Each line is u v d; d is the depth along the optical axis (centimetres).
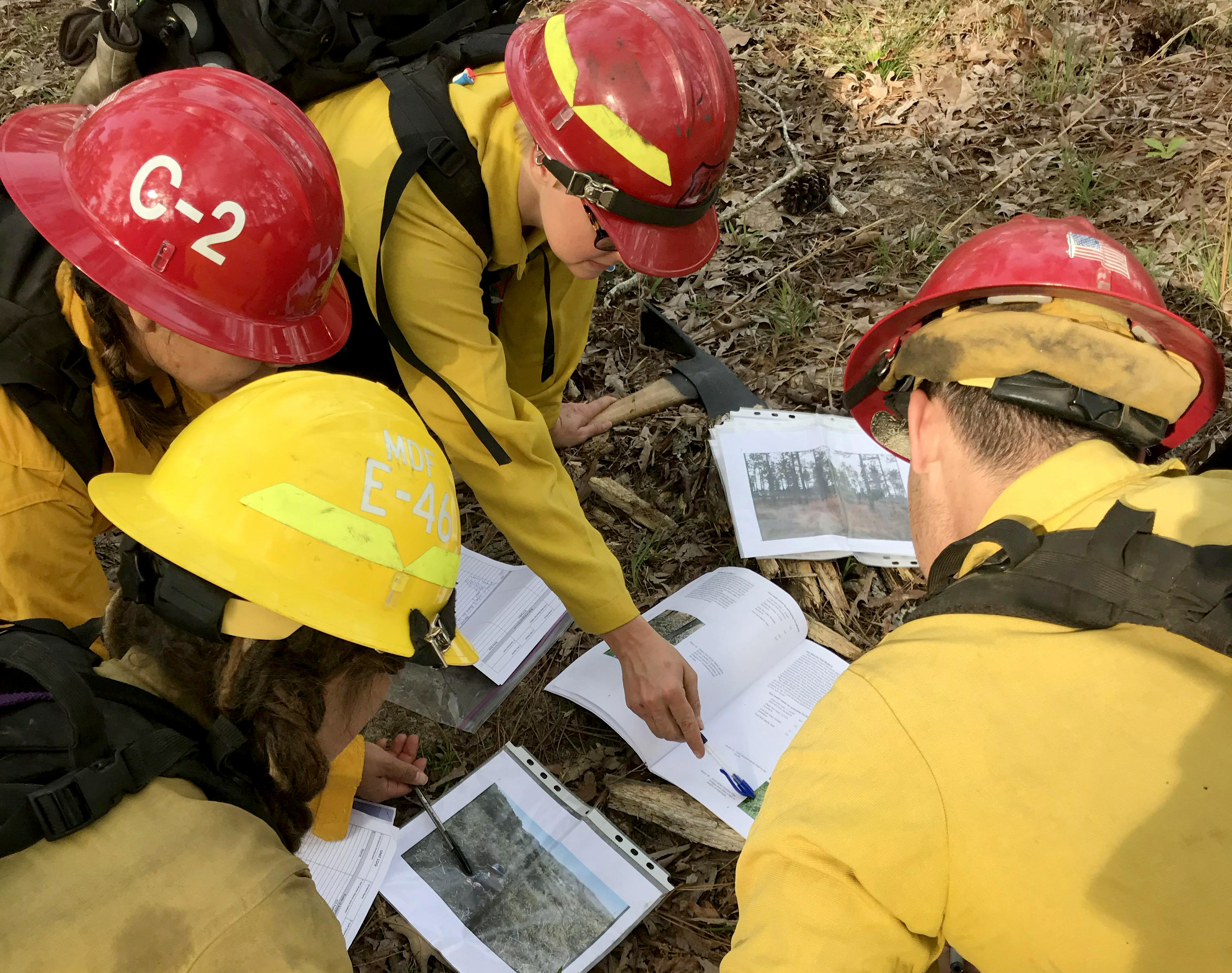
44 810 93
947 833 89
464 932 182
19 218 151
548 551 184
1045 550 98
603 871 190
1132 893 83
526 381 264
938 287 119
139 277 144
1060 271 111
